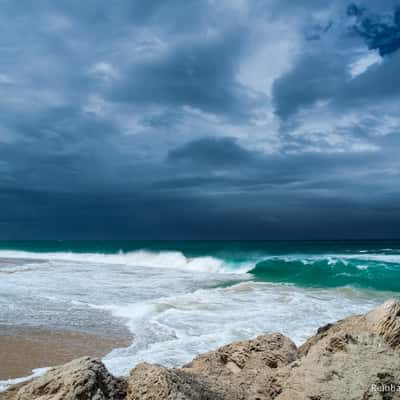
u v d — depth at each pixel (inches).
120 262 1644.9
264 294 679.1
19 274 1021.8
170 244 3417.8
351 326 218.8
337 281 859.4
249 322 454.6
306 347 231.8
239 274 1145.4
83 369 156.7
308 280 896.9
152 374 154.5
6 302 588.7
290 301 605.3
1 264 1396.4
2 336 403.9
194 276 1084.5
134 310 532.1
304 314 502.9
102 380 159.0
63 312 522.9
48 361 329.7
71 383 148.9
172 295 696.4
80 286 798.5
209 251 1854.1
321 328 254.7
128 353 348.5
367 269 938.7
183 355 338.6
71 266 1369.3
